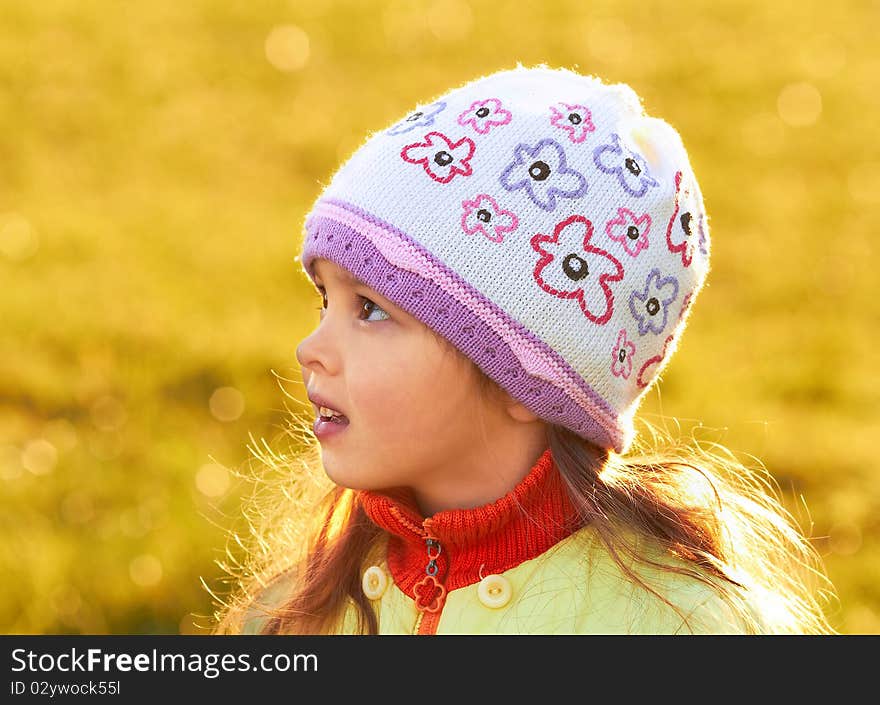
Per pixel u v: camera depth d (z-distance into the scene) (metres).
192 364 12.84
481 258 4.11
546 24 30.73
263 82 26.69
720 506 4.80
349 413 4.23
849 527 10.31
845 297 16.88
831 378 13.99
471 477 4.35
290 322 14.41
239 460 10.80
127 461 10.73
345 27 30.42
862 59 29.66
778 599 4.96
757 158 23.06
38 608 8.23
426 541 4.45
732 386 13.42
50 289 14.88
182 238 17.52
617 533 4.37
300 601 4.95
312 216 4.40
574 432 4.36
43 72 25.66
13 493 9.84
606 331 4.26
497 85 4.50
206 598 8.58
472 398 4.20
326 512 5.14
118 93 25.06
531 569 4.35
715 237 19.12
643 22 31.33
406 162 4.22
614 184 4.30
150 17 30.27
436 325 4.07
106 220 18.17
